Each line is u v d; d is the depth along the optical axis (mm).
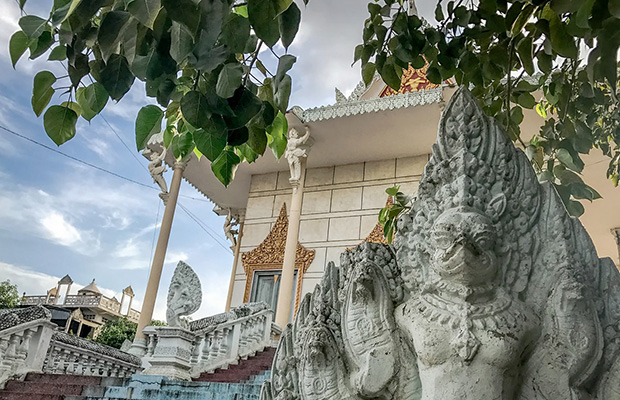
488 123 1974
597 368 1731
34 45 1806
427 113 10891
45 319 7250
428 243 1916
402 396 1822
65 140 1933
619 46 1619
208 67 1597
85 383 6875
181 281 7973
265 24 1617
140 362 9688
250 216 14047
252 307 9570
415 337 1787
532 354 1773
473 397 1635
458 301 1787
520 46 2584
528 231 1887
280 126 2355
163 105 2016
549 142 3012
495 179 1890
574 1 1710
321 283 2152
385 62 2928
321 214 13156
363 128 11750
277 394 2059
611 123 3352
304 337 1991
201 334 7969
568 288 1735
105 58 1518
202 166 13523
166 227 11945
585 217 11648
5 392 6312
